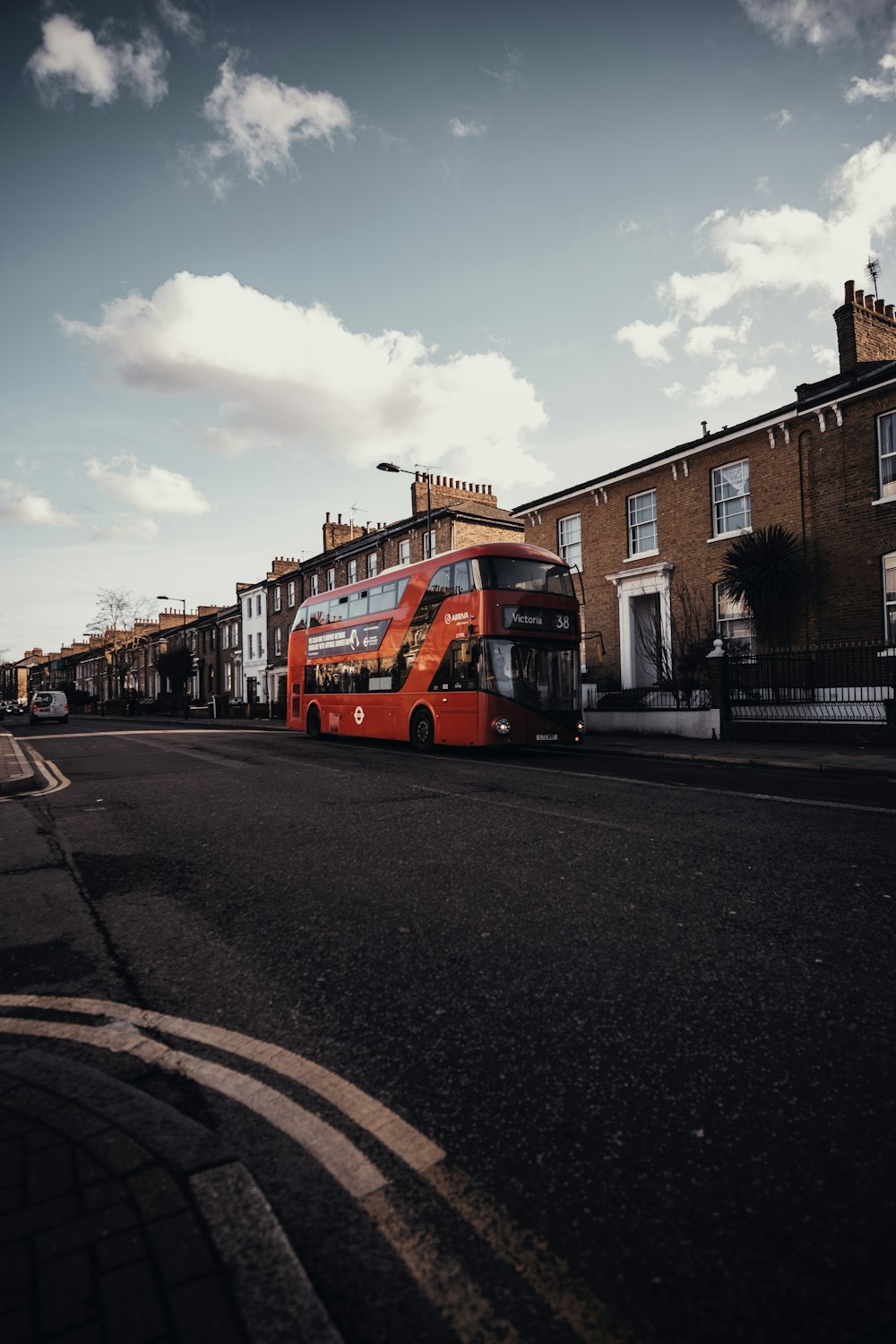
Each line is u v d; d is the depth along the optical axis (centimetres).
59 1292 143
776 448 1677
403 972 324
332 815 687
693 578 1884
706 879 453
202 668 5634
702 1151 197
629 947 346
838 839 556
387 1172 191
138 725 3400
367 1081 235
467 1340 141
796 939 352
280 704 3794
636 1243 165
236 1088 232
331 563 3684
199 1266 151
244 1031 271
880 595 1472
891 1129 206
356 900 428
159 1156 184
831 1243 164
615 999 292
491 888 443
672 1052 250
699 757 1201
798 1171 188
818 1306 147
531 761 1206
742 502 1772
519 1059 247
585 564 2227
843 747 1261
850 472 1528
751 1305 148
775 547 1573
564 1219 173
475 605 1272
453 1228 171
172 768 1155
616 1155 196
